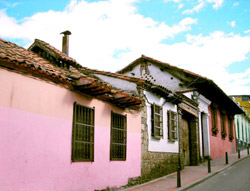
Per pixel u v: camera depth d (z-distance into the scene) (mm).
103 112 9016
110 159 9047
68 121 7480
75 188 7426
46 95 6859
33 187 6184
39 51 10570
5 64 5883
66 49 12320
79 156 7773
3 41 8539
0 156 5527
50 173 6691
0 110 5660
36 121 6477
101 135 8773
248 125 39062
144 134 11312
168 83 17922
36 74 6629
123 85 11719
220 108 23438
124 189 9406
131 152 10305
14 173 5773
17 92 6082
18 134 5977
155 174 11758
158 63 18297
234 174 12352
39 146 6473
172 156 13594
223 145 23094
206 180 11047
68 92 7605
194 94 17391
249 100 44344
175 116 14367
